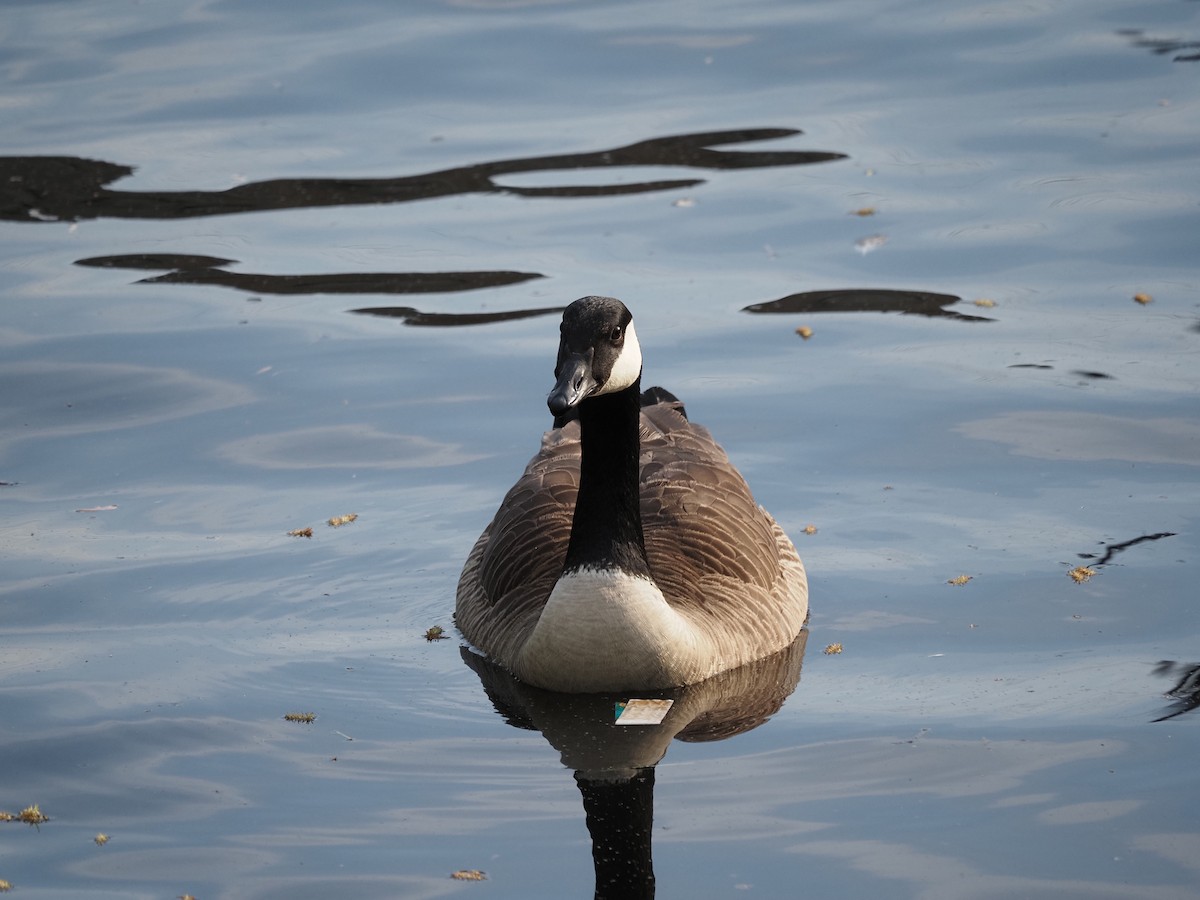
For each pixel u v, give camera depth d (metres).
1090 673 11.46
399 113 24.42
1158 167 21.28
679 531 13.02
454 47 27.00
